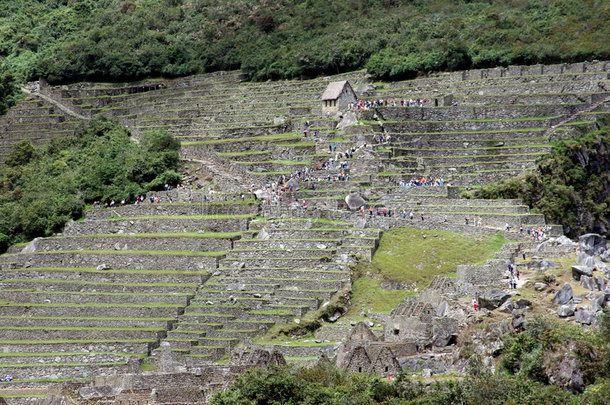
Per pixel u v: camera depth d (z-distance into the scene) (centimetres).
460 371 15062
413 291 19525
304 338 18788
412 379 14875
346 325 18738
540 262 17012
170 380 16238
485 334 15225
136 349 19188
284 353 18025
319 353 17800
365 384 14625
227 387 15150
